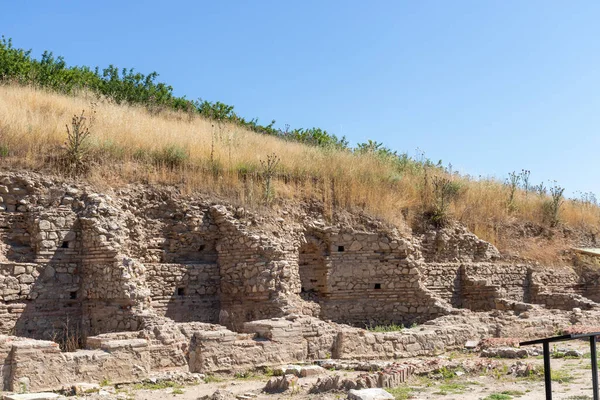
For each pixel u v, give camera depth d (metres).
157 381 13.86
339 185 25.20
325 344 16.97
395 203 26.03
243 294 20.50
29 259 18.30
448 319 20.09
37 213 18.52
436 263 25.28
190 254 21.30
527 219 31.16
